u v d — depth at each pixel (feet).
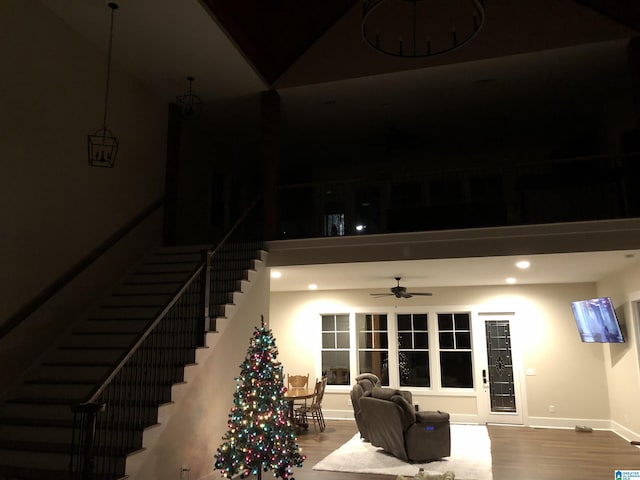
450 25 23.88
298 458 16.71
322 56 25.59
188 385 15.75
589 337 27.58
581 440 25.67
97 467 12.14
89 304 20.08
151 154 25.32
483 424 30.42
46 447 13.24
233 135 32.35
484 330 31.81
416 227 24.47
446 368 32.14
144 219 24.21
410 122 30.50
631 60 21.58
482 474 19.13
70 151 19.62
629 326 24.63
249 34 22.67
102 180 21.43
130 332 18.07
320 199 32.17
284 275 26.73
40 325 17.61
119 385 14.01
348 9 25.59
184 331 16.99
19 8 17.44
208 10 19.35
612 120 28.17
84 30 20.34
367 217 32.45
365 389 25.45
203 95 26.37
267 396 16.30
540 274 26.94
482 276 27.73
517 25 23.07
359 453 22.58
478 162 34.99
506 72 24.41
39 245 17.78
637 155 20.25
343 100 27.35
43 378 16.71
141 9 19.04
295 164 38.19
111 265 21.59
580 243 19.83
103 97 21.81
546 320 30.86
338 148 35.09
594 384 29.45
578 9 22.49
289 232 32.30
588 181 22.82
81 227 19.97
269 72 25.27
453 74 24.56
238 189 37.17
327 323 34.37
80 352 17.38
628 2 20.68
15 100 17.08
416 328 33.01
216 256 20.67
